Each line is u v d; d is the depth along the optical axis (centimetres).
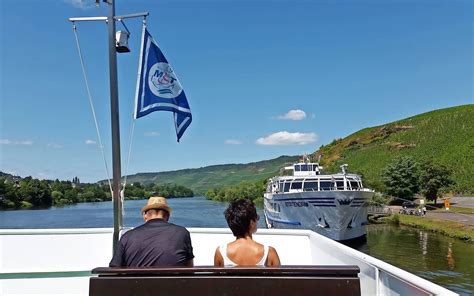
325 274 248
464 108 13175
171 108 533
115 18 488
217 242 562
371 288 309
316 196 2839
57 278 479
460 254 2605
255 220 329
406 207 5481
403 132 13212
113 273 258
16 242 533
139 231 321
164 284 254
